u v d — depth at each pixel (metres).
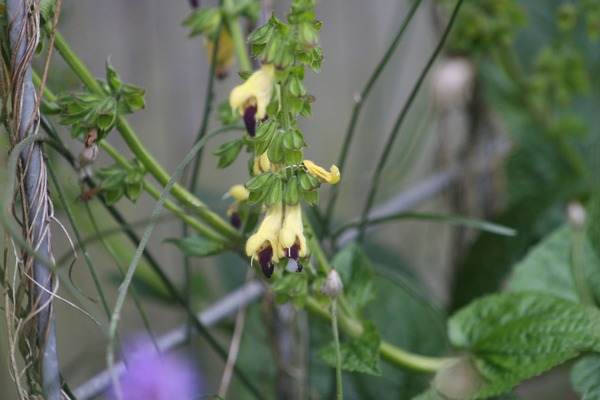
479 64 0.90
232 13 0.69
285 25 0.57
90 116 0.61
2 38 0.59
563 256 0.74
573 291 0.73
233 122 0.69
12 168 0.56
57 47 0.61
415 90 0.72
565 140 0.89
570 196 0.86
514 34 0.94
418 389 0.77
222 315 0.81
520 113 0.90
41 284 0.59
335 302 0.61
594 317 0.67
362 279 0.69
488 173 0.93
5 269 0.60
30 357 0.61
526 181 0.90
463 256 0.92
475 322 0.69
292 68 0.58
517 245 0.85
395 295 0.78
